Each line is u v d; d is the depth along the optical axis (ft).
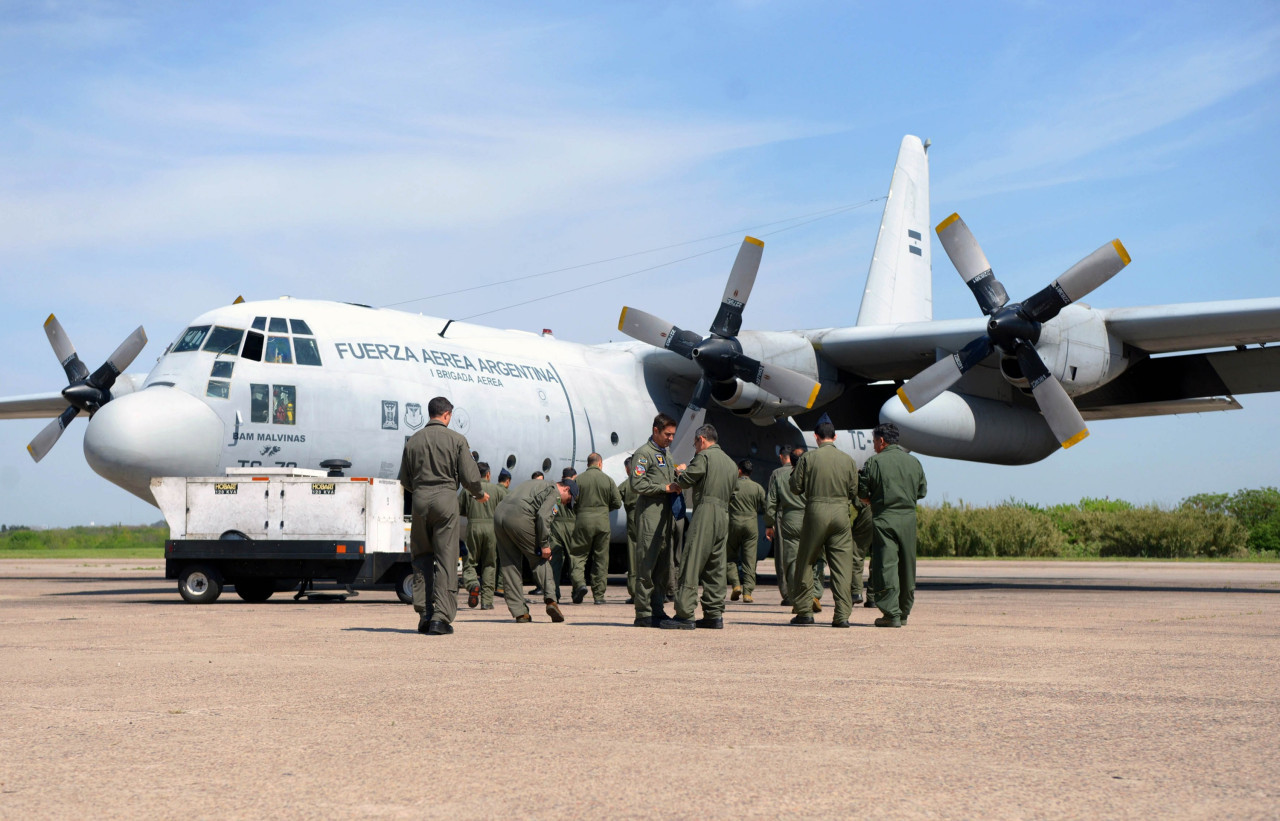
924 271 77.20
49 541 186.60
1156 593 48.93
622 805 10.38
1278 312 46.03
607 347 63.16
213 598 39.50
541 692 17.08
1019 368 49.21
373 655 21.90
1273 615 33.68
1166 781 11.29
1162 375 55.57
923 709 15.57
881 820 9.84
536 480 30.55
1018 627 29.19
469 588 38.81
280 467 44.27
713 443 29.12
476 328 55.26
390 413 46.93
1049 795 10.72
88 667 19.83
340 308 48.98
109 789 10.94
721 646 24.02
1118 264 45.70
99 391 53.98
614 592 52.44
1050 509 145.79
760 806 10.33
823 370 57.67
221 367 43.65
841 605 29.50
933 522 136.36
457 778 11.43
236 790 10.91
